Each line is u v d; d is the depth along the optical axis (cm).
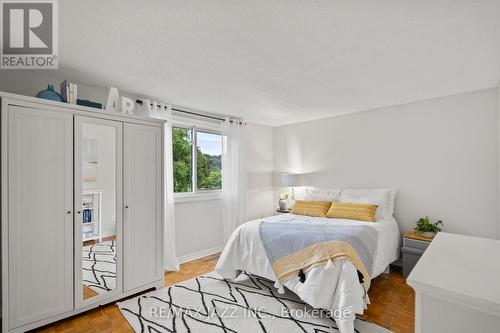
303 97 346
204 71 259
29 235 211
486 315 71
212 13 165
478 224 318
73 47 210
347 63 241
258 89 314
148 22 175
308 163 492
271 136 547
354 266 223
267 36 193
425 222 335
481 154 318
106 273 254
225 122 448
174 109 387
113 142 261
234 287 297
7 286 200
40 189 216
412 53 221
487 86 305
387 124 394
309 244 251
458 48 213
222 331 212
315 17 169
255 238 294
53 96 231
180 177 407
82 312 239
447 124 342
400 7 159
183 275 338
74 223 234
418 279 83
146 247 283
